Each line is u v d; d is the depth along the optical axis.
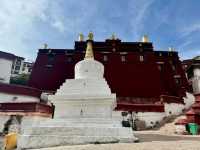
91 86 14.28
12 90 26.44
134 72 39.34
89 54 17.59
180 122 21.69
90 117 13.20
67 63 41.97
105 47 42.62
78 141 11.18
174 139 13.71
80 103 13.59
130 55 41.38
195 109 22.73
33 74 40.75
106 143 11.01
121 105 30.80
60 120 12.51
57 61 42.31
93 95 13.53
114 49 42.25
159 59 44.41
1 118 22.25
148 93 37.00
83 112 13.39
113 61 40.84
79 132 11.41
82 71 16.06
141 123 29.98
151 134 19.47
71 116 13.38
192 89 42.69
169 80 41.69
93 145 10.04
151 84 37.84
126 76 39.00
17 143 11.70
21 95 27.25
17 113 22.11
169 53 45.28
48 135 11.33
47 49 43.97
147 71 39.28
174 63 44.00
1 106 22.86
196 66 42.25
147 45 42.38
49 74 40.59
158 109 31.30
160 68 43.12
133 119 30.11
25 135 11.35
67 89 14.26
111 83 38.31
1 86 25.45
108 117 13.20
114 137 11.29
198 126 21.00
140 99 33.94
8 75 34.34
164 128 27.11
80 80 14.54
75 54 41.78
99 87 14.32
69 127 11.54
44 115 23.06
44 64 41.94
